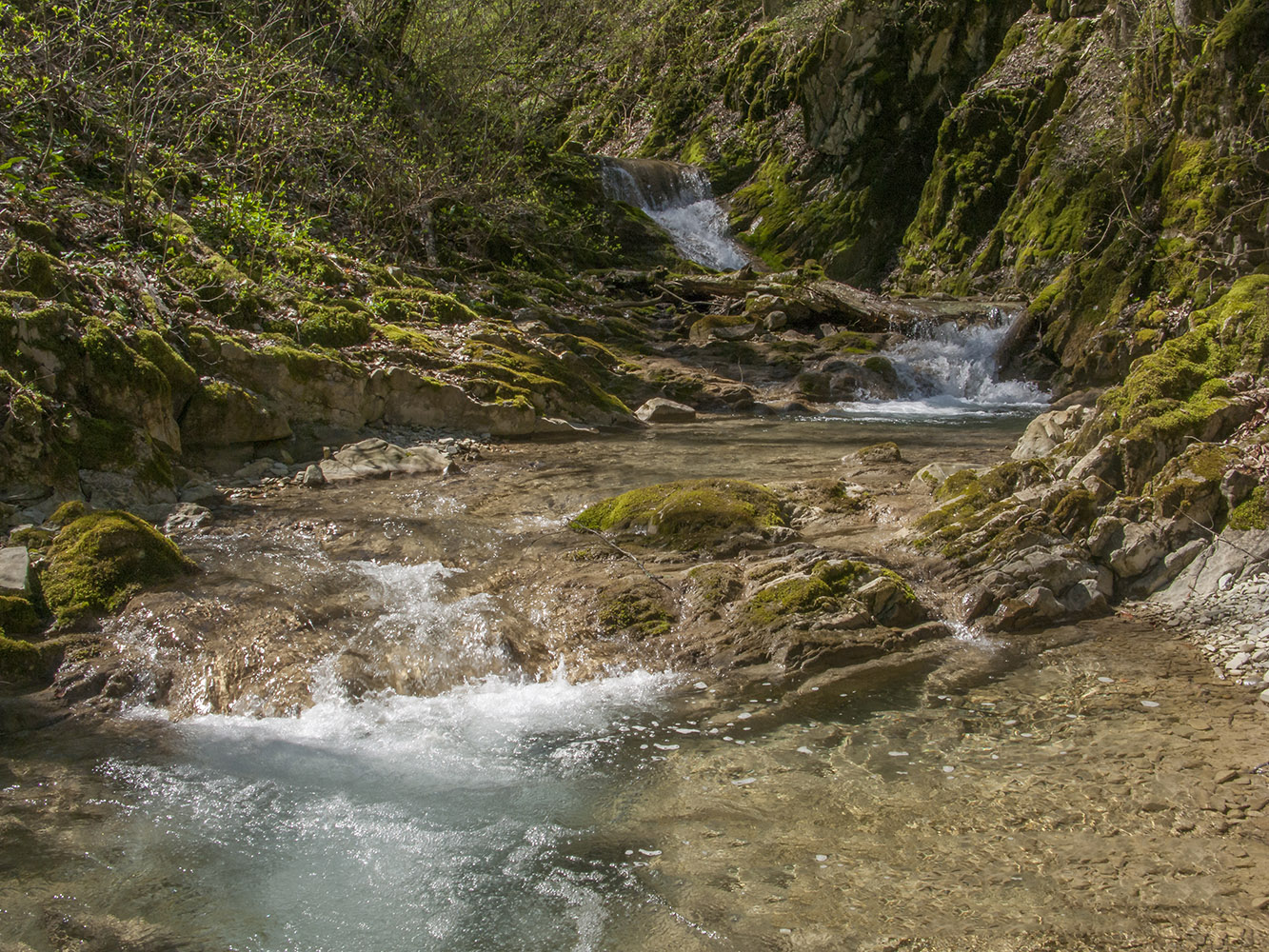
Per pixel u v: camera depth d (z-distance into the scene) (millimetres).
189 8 14133
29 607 5262
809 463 9656
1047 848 3529
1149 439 6559
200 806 3939
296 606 5566
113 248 9297
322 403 9711
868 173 24906
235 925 3230
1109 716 4566
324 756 4363
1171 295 14812
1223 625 5449
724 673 5129
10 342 7082
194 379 8461
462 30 20328
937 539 6520
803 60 25812
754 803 3893
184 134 12047
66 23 11172
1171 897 3246
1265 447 6297
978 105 22625
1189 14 16031
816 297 18719
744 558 6332
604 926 3197
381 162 16234
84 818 3838
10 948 3080
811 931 3137
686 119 30781
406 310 12641
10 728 4543
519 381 11734
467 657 5191
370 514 7504
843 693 4895
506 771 4211
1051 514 6402
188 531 6934
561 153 23859
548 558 6441
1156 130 16781
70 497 6922
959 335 17766
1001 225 21250
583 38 26781
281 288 10836
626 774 4160
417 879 3469
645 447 10703
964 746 4316
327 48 17172
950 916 3188
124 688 4883
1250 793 3848
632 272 20719
